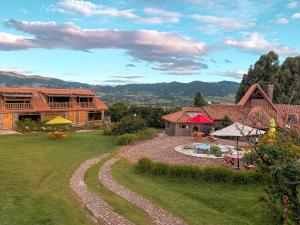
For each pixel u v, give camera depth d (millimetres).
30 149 33312
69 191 19438
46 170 24594
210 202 18281
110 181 22047
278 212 10328
